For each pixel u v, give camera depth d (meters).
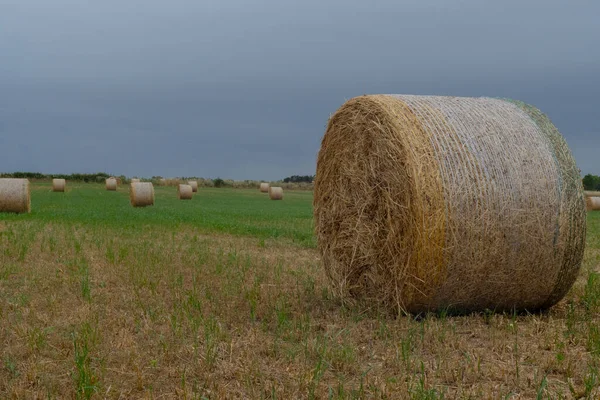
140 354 5.89
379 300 8.02
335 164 9.05
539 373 5.53
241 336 6.62
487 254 7.32
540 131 7.92
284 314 7.31
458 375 5.30
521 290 7.73
